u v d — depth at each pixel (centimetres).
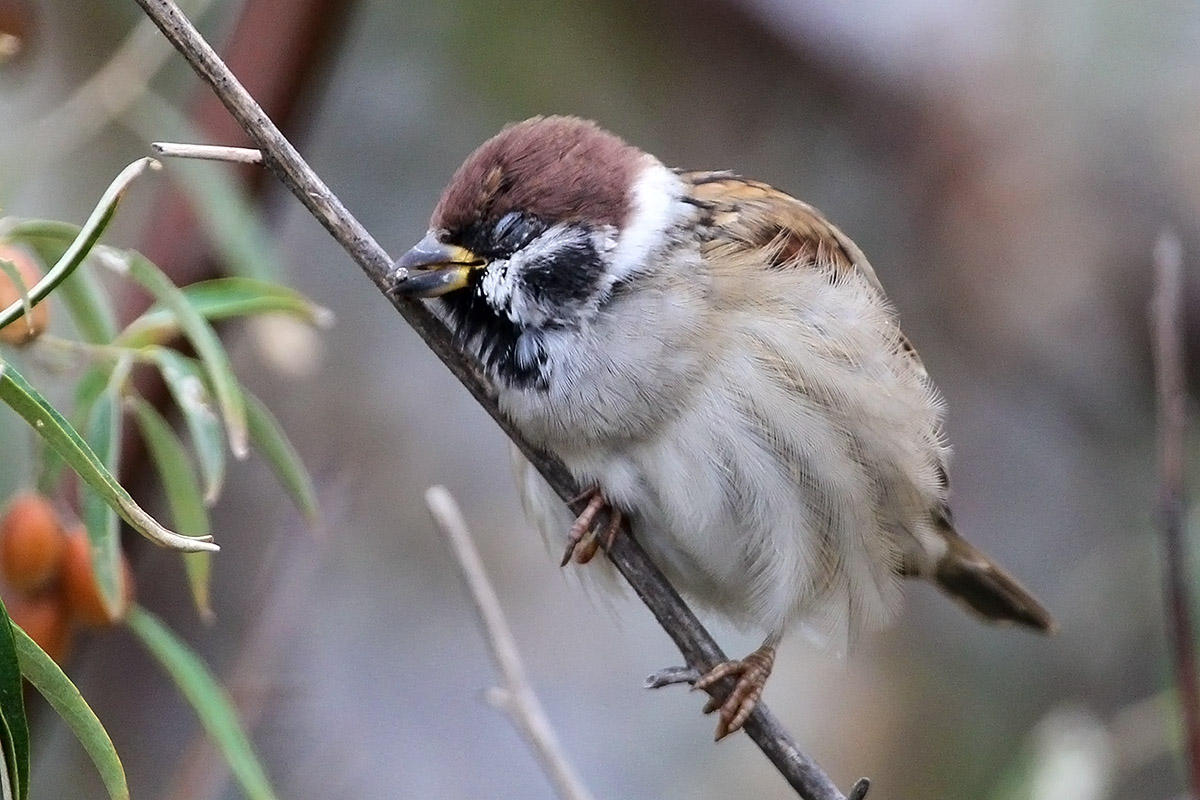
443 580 986
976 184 991
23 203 827
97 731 388
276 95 732
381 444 992
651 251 651
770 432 641
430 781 910
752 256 664
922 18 1005
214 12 847
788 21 1001
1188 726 608
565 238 642
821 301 665
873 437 667
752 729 604
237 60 734
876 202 1038
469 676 962
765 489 642
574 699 1008
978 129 989
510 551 1024
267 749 851
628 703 1021
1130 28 970
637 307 641
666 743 1013
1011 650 1027
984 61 993
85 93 606
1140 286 957
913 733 1020
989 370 1038
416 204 973
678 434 639
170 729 859
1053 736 781
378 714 919
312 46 738
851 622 680
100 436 493
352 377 996
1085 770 758
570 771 607
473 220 640
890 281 1040
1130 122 970
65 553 513
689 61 1027
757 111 1040
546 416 643
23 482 623
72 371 580
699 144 1041
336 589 952
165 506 872
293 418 970
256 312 551
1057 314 988
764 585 655
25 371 568
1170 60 968
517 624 1016
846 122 1027
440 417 1021
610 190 653
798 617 662
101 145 846
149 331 519
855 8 1013
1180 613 612
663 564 689
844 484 657
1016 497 1083
